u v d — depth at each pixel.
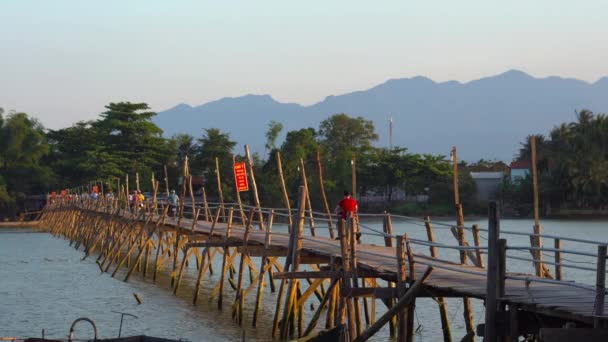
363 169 117.44
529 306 15.30
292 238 25.84
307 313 32.41
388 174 118.25
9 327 29.94
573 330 13.66
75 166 118.62
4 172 118.44
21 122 119.25
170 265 52.62
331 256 23.41
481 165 168.12
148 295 37.94
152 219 50.38
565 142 117.94
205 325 29.39
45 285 42.66
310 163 112.12
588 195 110.75
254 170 112.75
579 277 40.72
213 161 117.44
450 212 113.94
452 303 34.75
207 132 124.56
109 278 45.50
